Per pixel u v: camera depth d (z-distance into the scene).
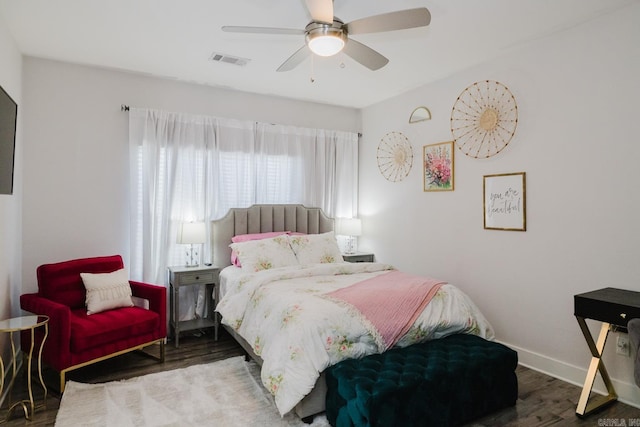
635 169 2.50
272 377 2.21
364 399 1.89
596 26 2.68
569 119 2.85
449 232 3.86
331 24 2.13
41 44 3.09
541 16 2.64
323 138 4.87
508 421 2.31
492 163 3.42
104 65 3.55
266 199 4.51
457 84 3.75
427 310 2.63
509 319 3.28
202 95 4.16
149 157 3.76
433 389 2.08
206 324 3.81
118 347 2.88
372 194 4.97
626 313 2.19
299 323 2.28
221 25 2.76
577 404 2.52
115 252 3.71
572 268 2.84
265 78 3.92
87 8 2.52
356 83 4.09
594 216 2.71
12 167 2.62
